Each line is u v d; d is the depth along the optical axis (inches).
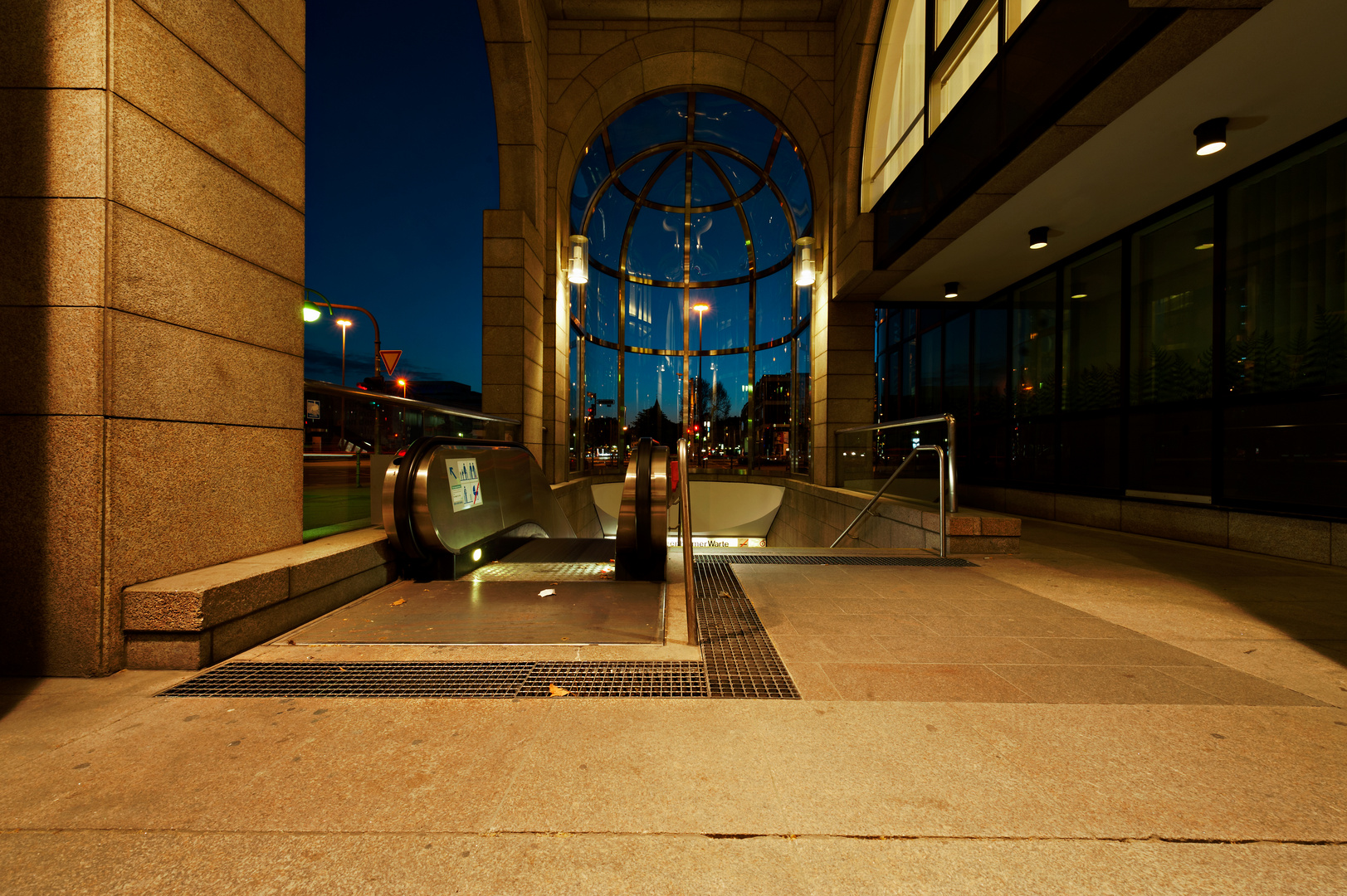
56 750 78.7
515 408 367.9
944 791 70.1
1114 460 302.5
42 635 104.0
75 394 103.3
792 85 444.1
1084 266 325.4
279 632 126.8
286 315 148.6
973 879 56.1
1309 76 176.9
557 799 68.1
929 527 236.7
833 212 426.0
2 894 53.2
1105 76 173.5
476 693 97.9
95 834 61.7
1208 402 248.1
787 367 605.9
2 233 104.3
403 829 62.6
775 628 133.9
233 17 131.5
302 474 155.6
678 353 669.9
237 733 83.6
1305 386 214.1
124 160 106.8
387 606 149.7
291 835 61.6
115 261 105.3
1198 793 70.1
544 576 195.9
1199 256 255.3
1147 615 145.1
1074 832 62.7
